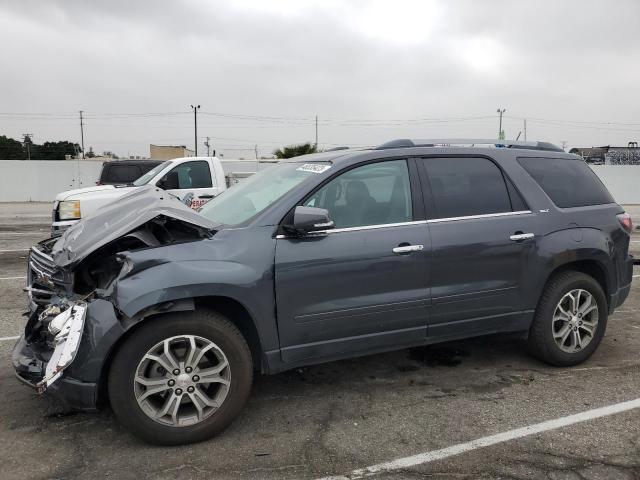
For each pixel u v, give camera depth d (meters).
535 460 3.23
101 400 3.38
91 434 3.55
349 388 4.29
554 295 4.54
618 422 3.70
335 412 3.88
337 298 3.77
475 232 4.21
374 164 4.09
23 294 7.13
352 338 3.88
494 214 4.36
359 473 3.10
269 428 3.64
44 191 32.12
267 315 3.58
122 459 3.25
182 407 3.47
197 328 3.36
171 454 3.30
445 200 4.23
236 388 3.48
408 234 3.99
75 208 9.16
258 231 3.63
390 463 3.21
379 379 4.47
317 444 3.43
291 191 3.84
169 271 3.29
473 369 4.68
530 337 4.66
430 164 4.28
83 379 3.20
